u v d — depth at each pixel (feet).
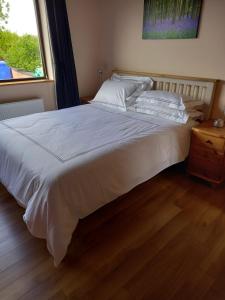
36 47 10.09
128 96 9.05
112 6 10.14
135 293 4.17
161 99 7.98
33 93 9.99
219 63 7.60
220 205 6.55
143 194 7.04
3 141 5.87
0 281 4.37
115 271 4.59
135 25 9.56
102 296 4.12
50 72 10.48
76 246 5.16
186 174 8.14
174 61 8.77
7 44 9.26
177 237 5.42
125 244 5.23
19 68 9.88
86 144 5.59
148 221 5.94
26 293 4.16
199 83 8.07
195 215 6.15
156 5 8.54
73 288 4.26
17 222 5.85
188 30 7.99
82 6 10.18
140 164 5.92
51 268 4.64
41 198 4.33
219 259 4.85
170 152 6.86
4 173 5.71
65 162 4.74
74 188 4.51
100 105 9.52
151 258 4.88
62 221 4.32
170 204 6.59
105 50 11.33
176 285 4.32
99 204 5.14
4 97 9.20
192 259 4.85
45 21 9.48
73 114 8.12
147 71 9.83
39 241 5.28
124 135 6.23
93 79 11.98
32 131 6.38
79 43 10.71
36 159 4.91
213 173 7.18
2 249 5.06
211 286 4.30
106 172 5.08
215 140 6.77
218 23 7.26
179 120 7.46
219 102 7.99
